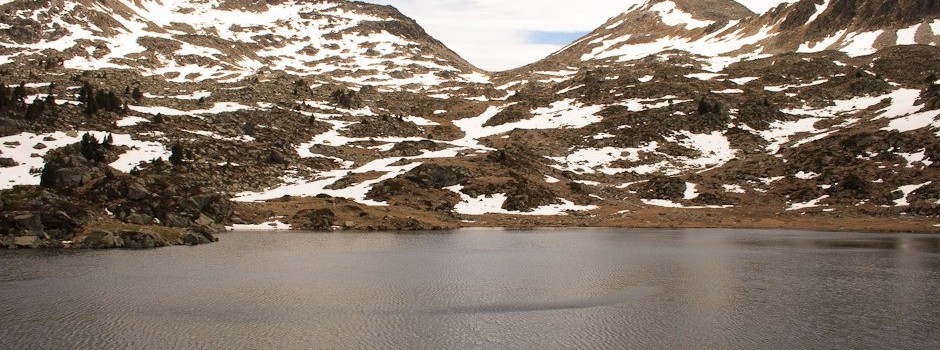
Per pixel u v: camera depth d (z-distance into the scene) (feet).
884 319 167.73
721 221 471.62
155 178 427.33
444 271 245.65
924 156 507.71
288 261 270.87
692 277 231.91
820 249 318.65
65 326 155.94
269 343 144.25
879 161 524.11
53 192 369.09
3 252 285.84
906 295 197.98
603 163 631.97
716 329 157.79
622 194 557.33
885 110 652.89
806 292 203.10
